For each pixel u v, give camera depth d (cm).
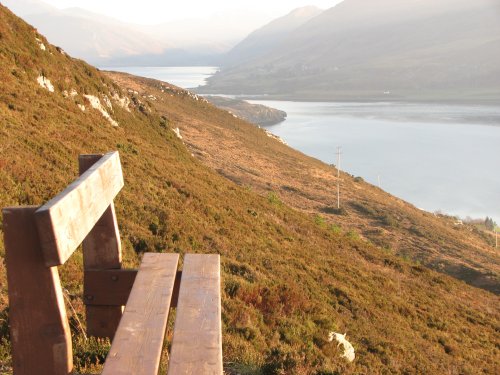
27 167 1431
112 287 347
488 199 16700
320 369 685
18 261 219
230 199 2803
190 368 223
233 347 653
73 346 425
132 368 222
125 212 1551
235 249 1697
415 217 8344
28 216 217
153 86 13675
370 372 970
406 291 2412
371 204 8388
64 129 2261
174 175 2639
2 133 1694
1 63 2689
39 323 225
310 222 3581
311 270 1925
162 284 313
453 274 5669
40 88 2800
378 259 3069
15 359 226
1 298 569
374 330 1452
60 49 3906
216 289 305
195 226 1736
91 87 3681
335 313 1445
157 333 251
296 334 926
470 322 2327
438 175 19838
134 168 2223
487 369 1619
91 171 296
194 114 12619
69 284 721
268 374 600
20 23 3359
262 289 1114
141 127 4328
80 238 252
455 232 8962
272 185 7888
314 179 9450
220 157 8794
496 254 7975
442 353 1564
